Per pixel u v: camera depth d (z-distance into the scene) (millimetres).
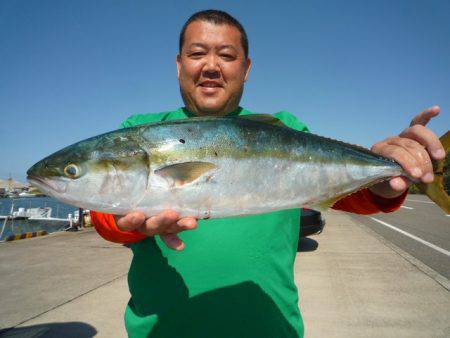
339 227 4316
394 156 606
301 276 1946
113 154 600
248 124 649
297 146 668
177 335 645
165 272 673
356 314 1388
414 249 2738
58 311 1475
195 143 610
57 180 604
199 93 770
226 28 761
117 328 1298
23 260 2580
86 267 2289
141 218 522
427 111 613
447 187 647
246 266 663
